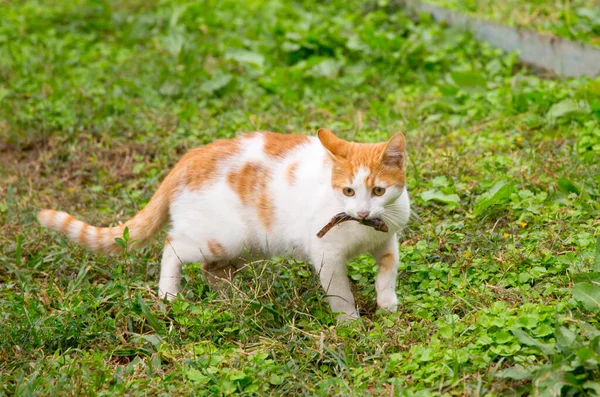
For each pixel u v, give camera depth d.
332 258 6.36
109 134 10.15
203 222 6.80
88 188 9.09
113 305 6.70
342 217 6.20
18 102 10.91
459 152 8.70
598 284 5.91
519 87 10.01
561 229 7.09
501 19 11.85
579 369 5.14
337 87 11.00
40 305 6.73
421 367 5.61
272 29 12.39
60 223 7.14
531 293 6.28
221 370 5.78
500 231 7.27
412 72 11.40
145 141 9.94
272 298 6.54
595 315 5.77
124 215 8.42
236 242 6.78
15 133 10.25
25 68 11.83
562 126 9.09
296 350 5.98
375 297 6.80
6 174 9.52
